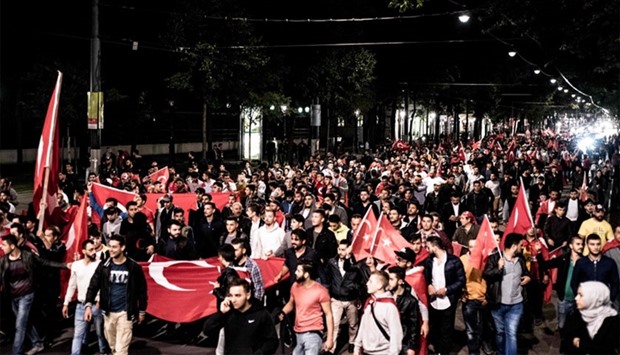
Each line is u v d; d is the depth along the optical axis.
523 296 9.33
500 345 9.36
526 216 11.09
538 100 99.62
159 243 11.93
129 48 33.09
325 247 11.02
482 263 9.66
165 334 11.04
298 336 8.26
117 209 12.95
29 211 13.64
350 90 43.56
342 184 20.00
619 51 17.75
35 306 9.99
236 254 9.02
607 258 9.03
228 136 57.84
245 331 6.55
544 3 19.03
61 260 10.70
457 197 15.19
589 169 32.41
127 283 8.81
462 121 106.38
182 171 38.41
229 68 32.31
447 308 9.39
